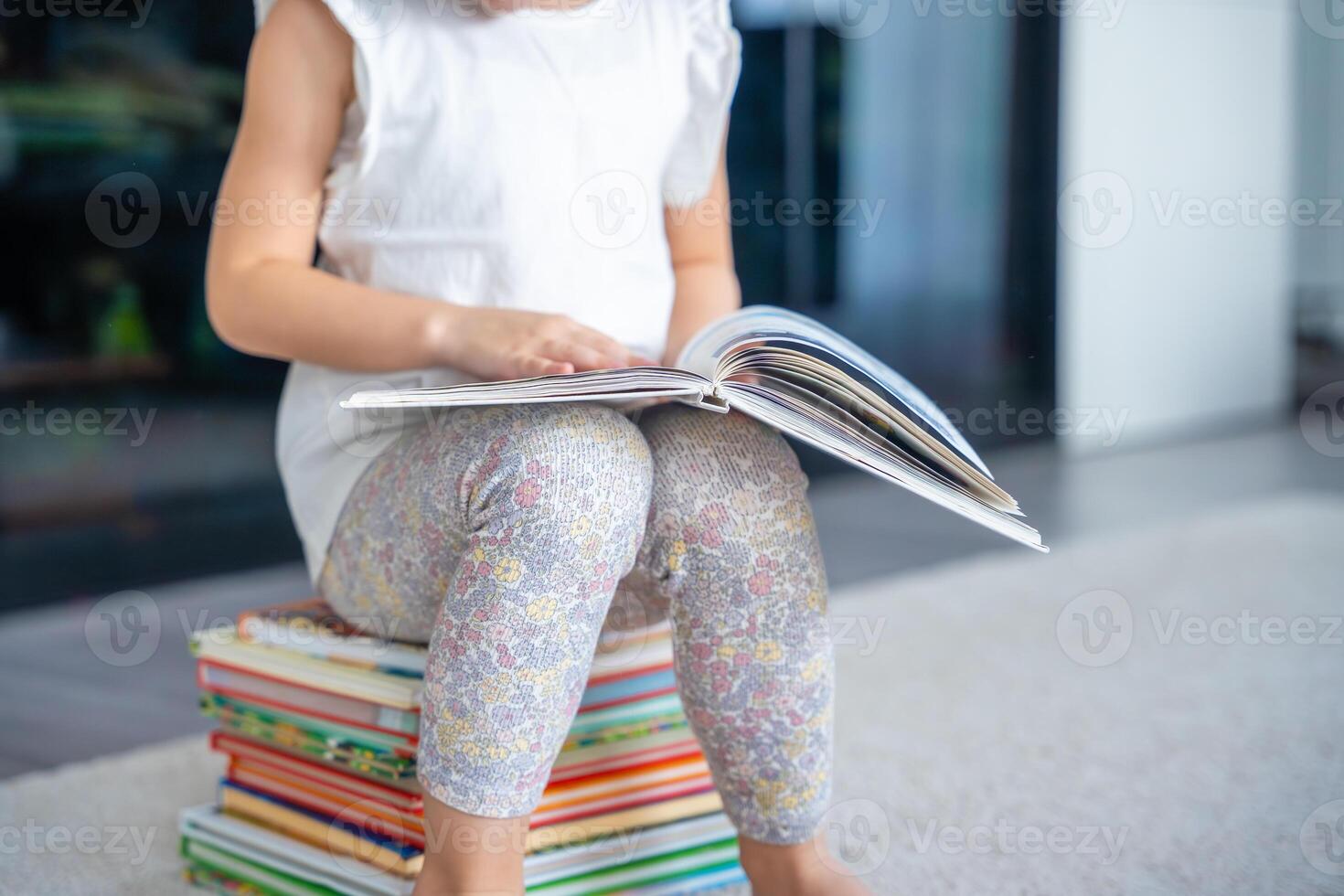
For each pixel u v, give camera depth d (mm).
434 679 828
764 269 3283
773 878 937
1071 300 4020
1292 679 1707
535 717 824
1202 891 1046
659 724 1035
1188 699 1619
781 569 888
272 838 1034
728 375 850
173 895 1064
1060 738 1462
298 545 2602
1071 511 3109
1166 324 4379
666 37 1083
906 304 3650
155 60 2371
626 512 838
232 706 1077
